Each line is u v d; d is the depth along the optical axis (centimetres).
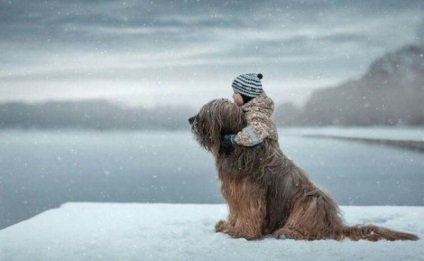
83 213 788
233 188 609
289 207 606
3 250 574
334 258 522
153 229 662
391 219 729
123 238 618
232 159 610
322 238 593
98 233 646
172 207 834
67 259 537
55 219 744
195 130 625
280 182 608
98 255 545
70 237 628
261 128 604
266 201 610
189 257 533
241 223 610
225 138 614
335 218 603
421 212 770
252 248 557
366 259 518
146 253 549
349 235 596
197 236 619
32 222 724
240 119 615
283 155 627
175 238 618
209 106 619
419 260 514
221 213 771
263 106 629
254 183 605
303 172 621
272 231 618
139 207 838
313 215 594
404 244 568
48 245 591
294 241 578
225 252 547
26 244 598
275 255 534
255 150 610
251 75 641
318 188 616
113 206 850
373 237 591
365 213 762
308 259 520
